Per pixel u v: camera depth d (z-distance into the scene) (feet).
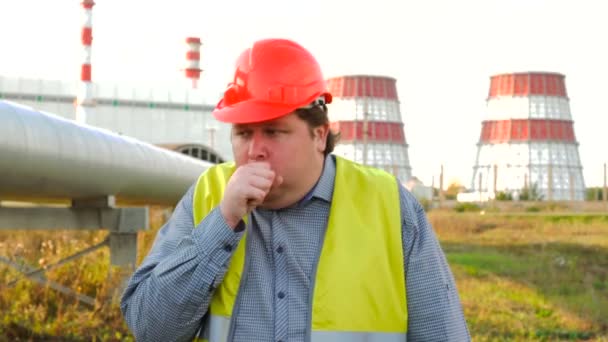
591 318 31.50
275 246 8.63
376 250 8.66
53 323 26.32
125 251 29.99
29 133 23.00
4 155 22.29
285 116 8.33
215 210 8.23
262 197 8.17
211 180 9.12
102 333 25.88
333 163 9.16
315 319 8.39
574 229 76.84
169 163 34.78
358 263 8.58
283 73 8.58
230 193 8.13
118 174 28.81
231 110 8.46
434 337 8.64
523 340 27.37
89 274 31.96
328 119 8.73
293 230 8.69
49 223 29.30
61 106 197.47
